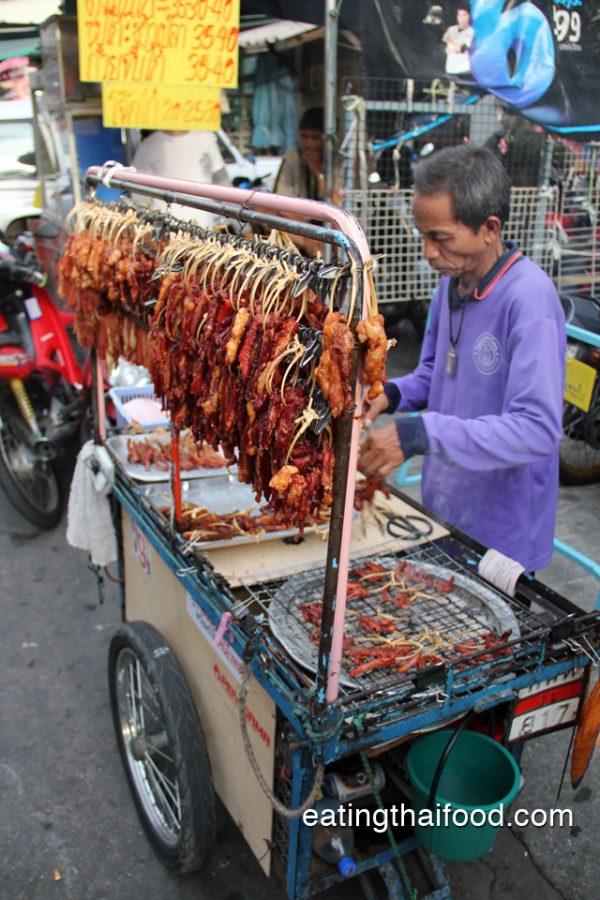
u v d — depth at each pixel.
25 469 4.41
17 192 6.95
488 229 2.09
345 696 1.52
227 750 2.13
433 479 2.65
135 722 2.66
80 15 3.18
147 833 2.52
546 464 2.42
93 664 3.47
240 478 1.66
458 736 1.82
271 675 1.67
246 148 7.13
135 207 2.30
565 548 3.24
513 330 2.14
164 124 3.49
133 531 2.65
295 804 1.71
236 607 1.84
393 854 1.97
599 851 2.58
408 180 4.32
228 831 2.67
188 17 3.33
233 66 3.49
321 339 1.31
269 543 2.24
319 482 1.38
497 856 2.56
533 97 3.82
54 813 2.72
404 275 4.39
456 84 3.67
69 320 4.78
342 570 1.41
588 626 1.78
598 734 1.84
